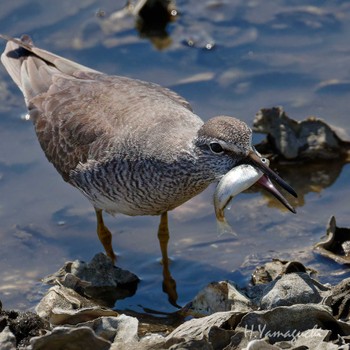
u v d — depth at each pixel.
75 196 15.25
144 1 18.75
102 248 14.27
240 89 17.16
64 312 11.36
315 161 15.77
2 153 15.98
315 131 15.89
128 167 13.10
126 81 14.44
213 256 13.76
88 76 14.92
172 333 10.80
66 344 10.16
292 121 15.89
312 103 16.72
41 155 15.98
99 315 11.45
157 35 18.59
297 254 13.50
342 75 17.30
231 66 17.72
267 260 13.48
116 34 18.53
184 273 13.49
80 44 18.25
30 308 12.66
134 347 10.23
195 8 19.12
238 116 16.45
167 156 12.84
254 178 11.82
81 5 19.05
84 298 12.39
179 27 18.72
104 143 13.34
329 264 13.22
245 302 11.84
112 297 13.04
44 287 13.12
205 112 16.56
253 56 17.92
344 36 18.27
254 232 14.16
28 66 15.44
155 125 13.12
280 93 17.02
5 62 15.92
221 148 12.33
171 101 13.84
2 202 15.02
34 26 18.50
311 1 19.12
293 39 18.31
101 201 13.66
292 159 15.77
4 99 17.12
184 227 14.55
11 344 10.36
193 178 12.81
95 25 18.66
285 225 14.26
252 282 13.02
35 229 14.50
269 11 19.05
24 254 13.98
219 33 18.56
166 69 17.77
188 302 12.58
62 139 13.92
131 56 18.06
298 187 15.20
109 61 17.94
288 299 11.51
